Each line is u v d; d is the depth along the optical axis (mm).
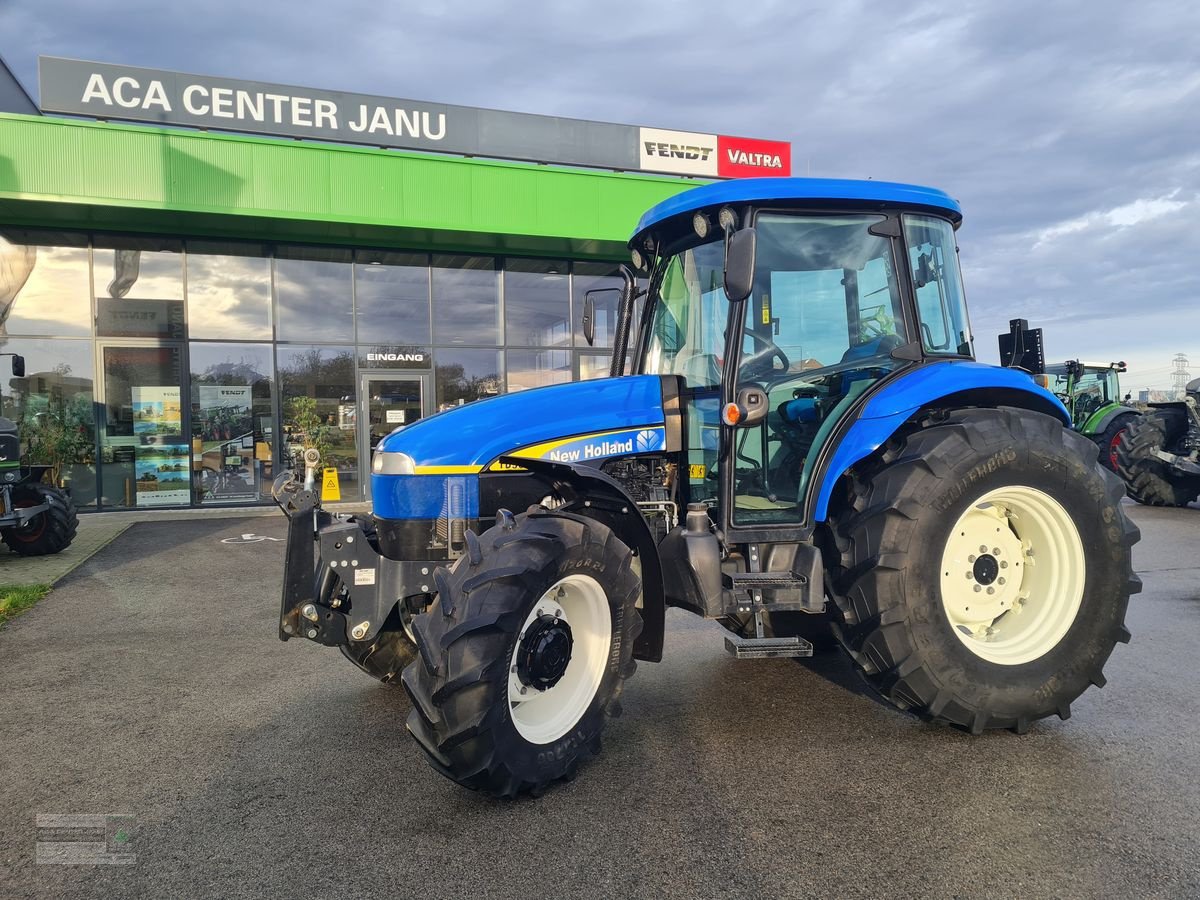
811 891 2371
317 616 3408
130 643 5238
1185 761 3221
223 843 2703
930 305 4055
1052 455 3547
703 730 3605
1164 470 10727
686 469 3926
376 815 2879
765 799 2945
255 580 7266
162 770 3295
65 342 12102
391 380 13477
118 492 12344
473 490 3426
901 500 3359
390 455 3443
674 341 4051
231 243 12602
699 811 2861
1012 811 2828
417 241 12930
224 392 12688
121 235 12180
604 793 3012
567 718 3098
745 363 3705
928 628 3346
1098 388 16219
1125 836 2650
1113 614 3570
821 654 4746
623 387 3812
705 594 3332
